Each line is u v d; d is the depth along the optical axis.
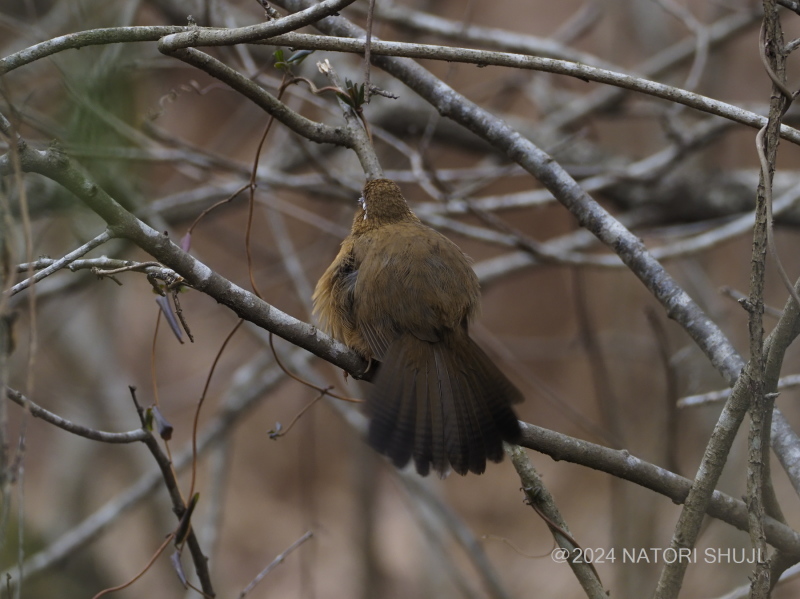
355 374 6.03
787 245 16.91
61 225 11.73
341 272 6.91
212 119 22.91
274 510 21.02
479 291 6.77
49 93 10.84
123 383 15.22
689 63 14.81
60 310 14.76
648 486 5.57
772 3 4.79
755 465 4.63
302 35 5.68
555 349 22.42
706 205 13.58
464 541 10.88
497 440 5.65
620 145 16.81
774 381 4.91
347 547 19.52
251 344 21.86
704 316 6.50
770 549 7.02
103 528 10.38
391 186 7.21
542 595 17.47
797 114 11.17
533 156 7.33
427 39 14.10
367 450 15.13
